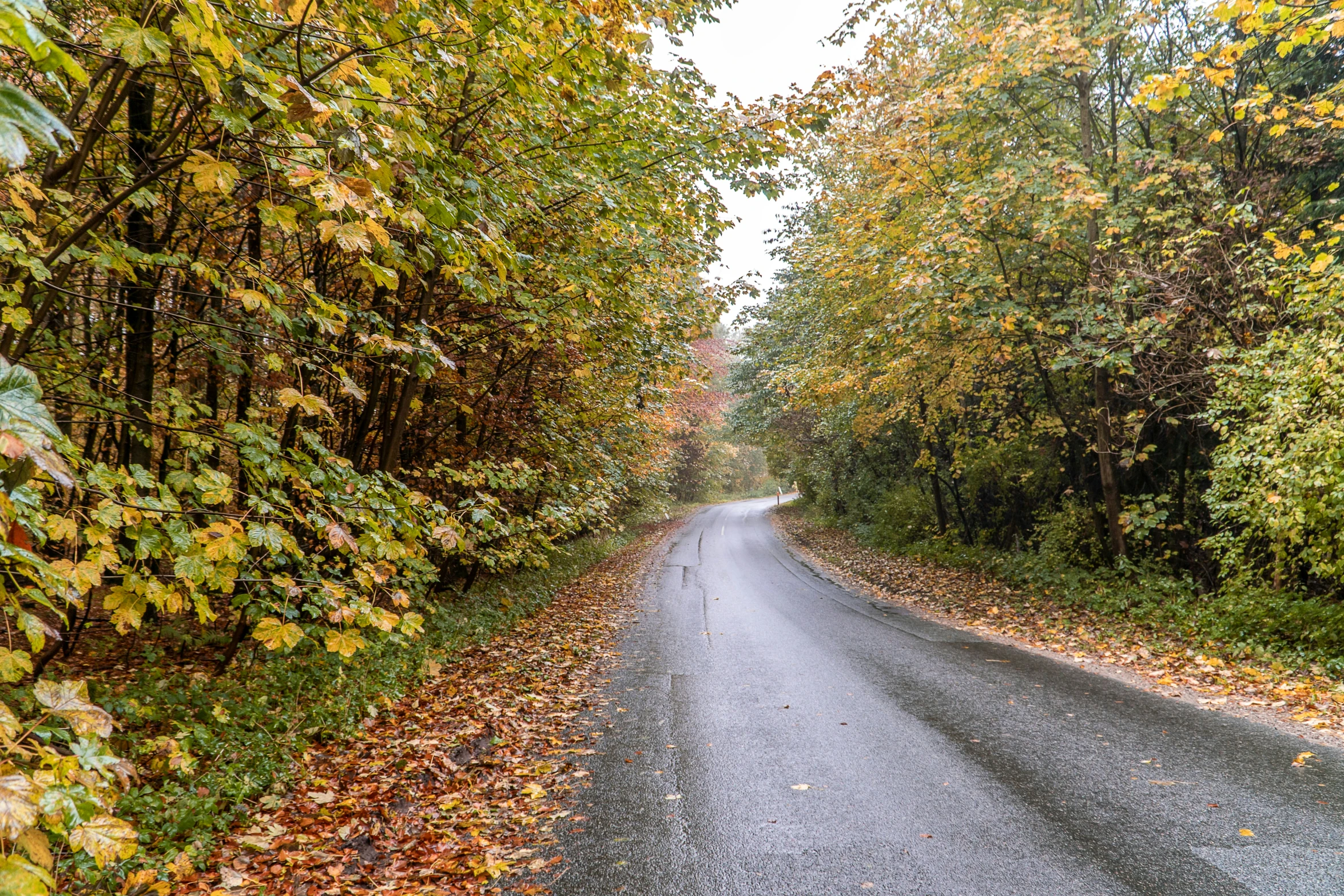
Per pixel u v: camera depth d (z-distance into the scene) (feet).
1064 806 13.88
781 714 20.65
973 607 37.78
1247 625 25.86
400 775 16.07
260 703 18.19
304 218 10.28
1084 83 34.01
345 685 20.83
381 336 12.24
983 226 34.14
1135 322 30.37
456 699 22.33
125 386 18.20
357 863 12.57
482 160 19.11
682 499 164.04
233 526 9.50
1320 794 13.91
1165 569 35.99
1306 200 31.32
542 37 15.51
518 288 23.58
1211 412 26.43
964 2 36.52
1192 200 30.86
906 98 38.11
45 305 11.19
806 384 48.44
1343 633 22.97
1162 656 25.66
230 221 20.21
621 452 48.60
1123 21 30.73
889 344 41.34
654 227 25.89
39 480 7.30
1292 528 22.49
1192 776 14.99
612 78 17.80
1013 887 11.11
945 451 57.93
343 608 10.50
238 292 11.60
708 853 12.61
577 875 11.98
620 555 74.28
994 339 36.99
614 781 16.06
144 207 11.10
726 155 23.72
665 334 34.06
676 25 22.11
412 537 12.82
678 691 23.63
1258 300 28.04
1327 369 20.77
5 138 3.64
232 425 11.41
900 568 54.19
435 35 12.50
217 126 10.83
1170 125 34.14
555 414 35.99
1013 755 16.67
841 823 13.56
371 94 9.18
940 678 23.90
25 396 4.47
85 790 5.55
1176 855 11.85
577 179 22.03
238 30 8.64
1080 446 44.39
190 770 13.38
